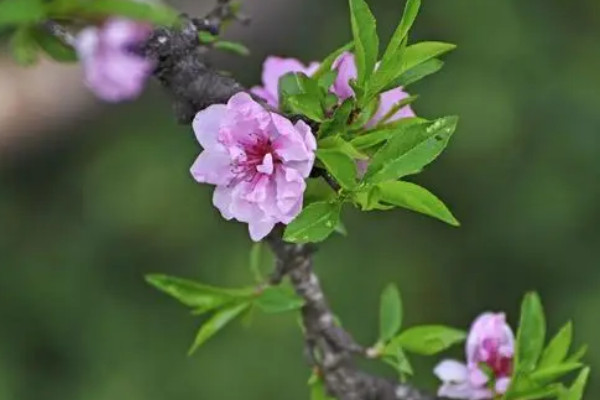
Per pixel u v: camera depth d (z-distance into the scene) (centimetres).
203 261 1194
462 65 1212
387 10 1230
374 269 1221
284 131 329
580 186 1230
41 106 1140
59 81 1127
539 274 1248
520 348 404
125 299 1212
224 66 1015
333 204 333
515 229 1239
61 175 1220
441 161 1227
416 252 1242
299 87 343
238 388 1173
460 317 1254
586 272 1239
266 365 1176
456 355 1105
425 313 1245
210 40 374
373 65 341
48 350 1204
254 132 336
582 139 1226
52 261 1216
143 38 361
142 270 1209
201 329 407
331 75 343
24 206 1226
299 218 332
